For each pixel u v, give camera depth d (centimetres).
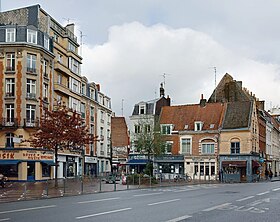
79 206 1672
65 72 5312
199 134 5956
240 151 5684
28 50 4559
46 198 2175
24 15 4972
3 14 5047
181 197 2189
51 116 3450
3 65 4541
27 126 4466
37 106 4575
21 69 4509
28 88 4569
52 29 5181
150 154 5506
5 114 4516
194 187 3419
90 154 6325
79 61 5938
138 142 5475
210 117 6072
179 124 6162
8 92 4531
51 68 4972
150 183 3638
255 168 5862
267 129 7512
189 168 5922
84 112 6103
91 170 6425
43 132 3400
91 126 6419
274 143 8444
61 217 1300
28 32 4616
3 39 4575
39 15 4956
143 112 6388
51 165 4747
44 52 4731
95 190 2867
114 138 8662
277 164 8862
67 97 5478
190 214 1388
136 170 6178
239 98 6838
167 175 5678
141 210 1510
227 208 1593
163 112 6400
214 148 5838
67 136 3381
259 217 1318
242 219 1266
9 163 4441
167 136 6128
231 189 3034
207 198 2114
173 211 1480
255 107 6150
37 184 3850
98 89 6988
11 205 1753
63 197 2261
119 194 2478
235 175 5472
